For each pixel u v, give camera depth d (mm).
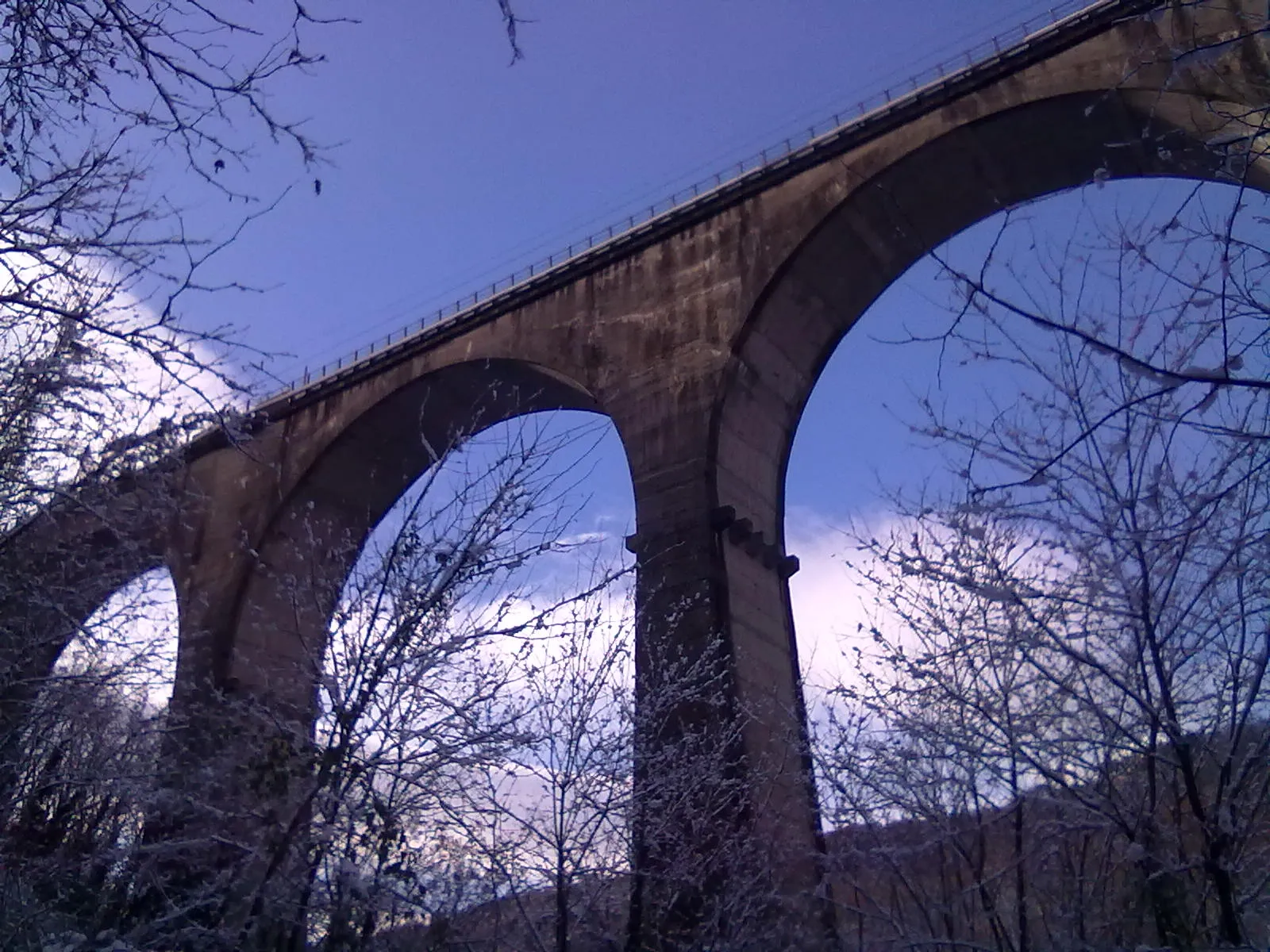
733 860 11109
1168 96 16156
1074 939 7434
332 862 8141
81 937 9844
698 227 21906
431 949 8398
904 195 20094
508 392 25828
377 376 27109
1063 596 7297
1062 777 7746
